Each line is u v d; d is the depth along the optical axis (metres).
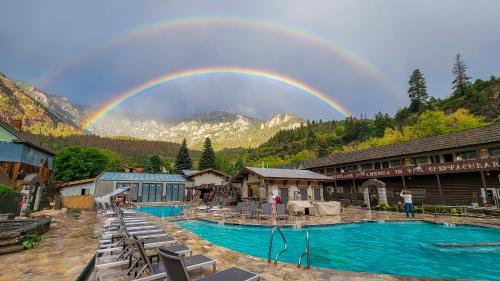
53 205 23.39
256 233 13.44
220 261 6.51
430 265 8.15
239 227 14.76
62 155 43.59
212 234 13.51
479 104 73.44
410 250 10.05
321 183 29.70
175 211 25.95
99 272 5.35
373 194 29.05
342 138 116.44
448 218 16.95
